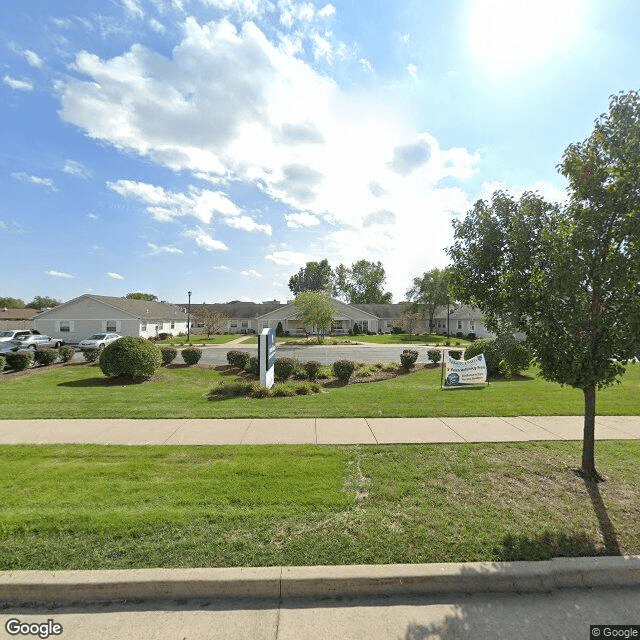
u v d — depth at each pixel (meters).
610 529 3.45
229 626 2.47
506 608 2.66
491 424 6.83
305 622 2.52
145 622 2.51
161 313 43.66
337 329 50.66
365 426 6.71
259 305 61.66
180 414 7.56
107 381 13.42
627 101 3.98
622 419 7.23
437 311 52.84
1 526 3.33
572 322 4.02
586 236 3.84
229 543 3.17
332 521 3.53
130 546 3.12
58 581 2.71
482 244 4.74
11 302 84.81
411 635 2.41
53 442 5.86
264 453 5.32
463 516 3.65
